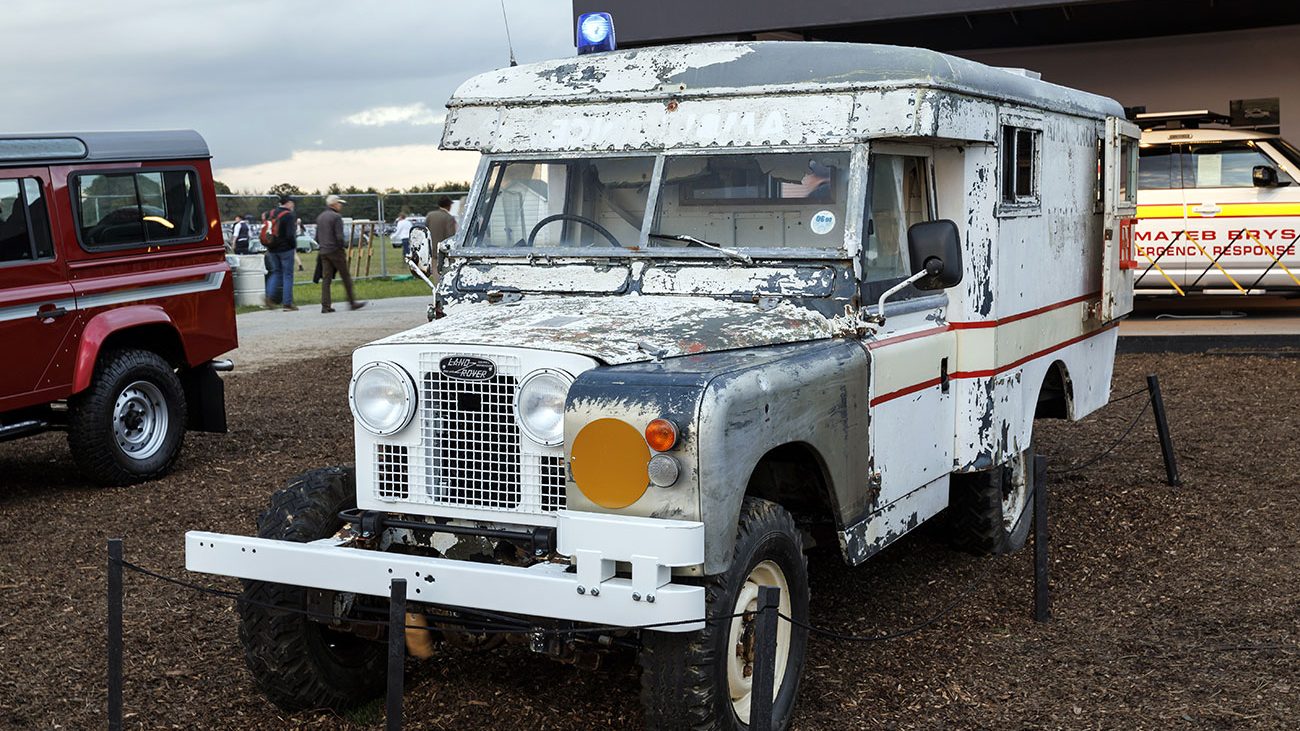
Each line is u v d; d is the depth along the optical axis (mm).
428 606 4332
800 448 4613
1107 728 4633
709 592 3943
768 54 5230
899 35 17719
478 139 5520
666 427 3807
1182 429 10305
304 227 33062
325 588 4117
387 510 4348
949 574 6555
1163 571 6566
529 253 5297
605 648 4199
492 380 4141
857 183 4926
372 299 23656
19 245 8164
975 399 5887
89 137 8664
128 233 8891
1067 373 7332
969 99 5410
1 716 4902
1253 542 7027
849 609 6008
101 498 8562
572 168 5324
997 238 5918
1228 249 14828
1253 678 5078
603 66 5469
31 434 8539
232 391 13141
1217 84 18406
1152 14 16609
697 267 5035
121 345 9031
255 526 7770
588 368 4047
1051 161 6762
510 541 4180
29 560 7098
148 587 6516
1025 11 16047
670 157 5184
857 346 4816
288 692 4645
